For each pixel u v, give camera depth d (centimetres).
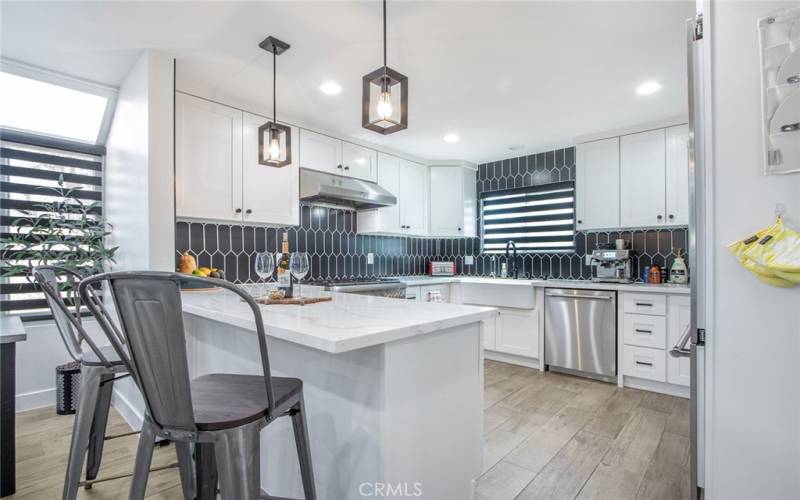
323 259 370
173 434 97
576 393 299
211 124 264
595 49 213
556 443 218
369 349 122
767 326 102
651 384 305
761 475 103
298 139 319
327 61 225
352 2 174
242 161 280
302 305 171
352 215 400
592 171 358
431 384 135
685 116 311
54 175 278
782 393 101
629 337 311
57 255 261
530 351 366
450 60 225
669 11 180
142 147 221
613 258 346
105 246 293
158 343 92
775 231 100
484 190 466
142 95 220
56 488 174
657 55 219
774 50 101
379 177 388
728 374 108
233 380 126
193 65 231
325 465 137
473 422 155
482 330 161
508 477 184
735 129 106
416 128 341
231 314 142
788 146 99
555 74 242
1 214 259
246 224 311
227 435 96
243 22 189
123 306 92
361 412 124
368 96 160
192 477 138
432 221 443
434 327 126
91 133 290
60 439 221
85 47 212
